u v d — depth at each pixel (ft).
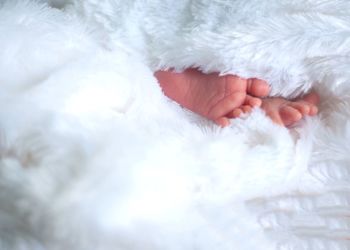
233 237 1.03
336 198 1.13
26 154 0.91
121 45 1.23
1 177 0.89
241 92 1.21
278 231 1.11
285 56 1.19
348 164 1.15
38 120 0.95
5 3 1.15
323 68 1.20
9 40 1.07
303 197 1.14
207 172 1.07
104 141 0.93
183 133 1.12
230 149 1.11
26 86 1.03
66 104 1.02
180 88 1.24
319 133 1.18
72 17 1.24
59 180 0.88
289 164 1.13
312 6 1.19
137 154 0.94
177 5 1.23
